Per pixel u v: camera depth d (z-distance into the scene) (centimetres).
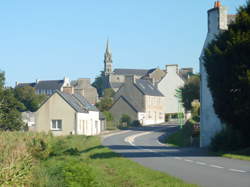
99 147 3722
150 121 10812
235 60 2805
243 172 1817
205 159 2525
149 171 1808
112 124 8906
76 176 1423
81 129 7006
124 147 4028
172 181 1493
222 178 1627
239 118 2858
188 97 7769
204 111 3956
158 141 5153
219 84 2903
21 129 4031
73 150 2898
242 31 2856
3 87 4291
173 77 12019
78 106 7119
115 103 10106
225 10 3881
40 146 2614
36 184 1430
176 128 8044
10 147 1923
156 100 11331
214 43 3069
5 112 2123
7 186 1273
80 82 13975
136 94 10681
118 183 1497
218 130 3850
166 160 2494
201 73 4003
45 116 6962
